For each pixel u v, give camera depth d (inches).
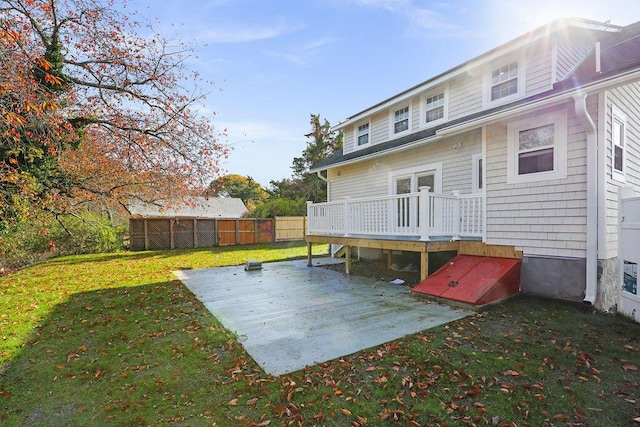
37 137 260.8
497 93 299.0
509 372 118.5
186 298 237.1
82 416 97.8
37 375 123.4
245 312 200.2
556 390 107.2
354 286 273.6
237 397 105.8
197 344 149.9
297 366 125.6
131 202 447.8
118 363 132.3
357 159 405.1
